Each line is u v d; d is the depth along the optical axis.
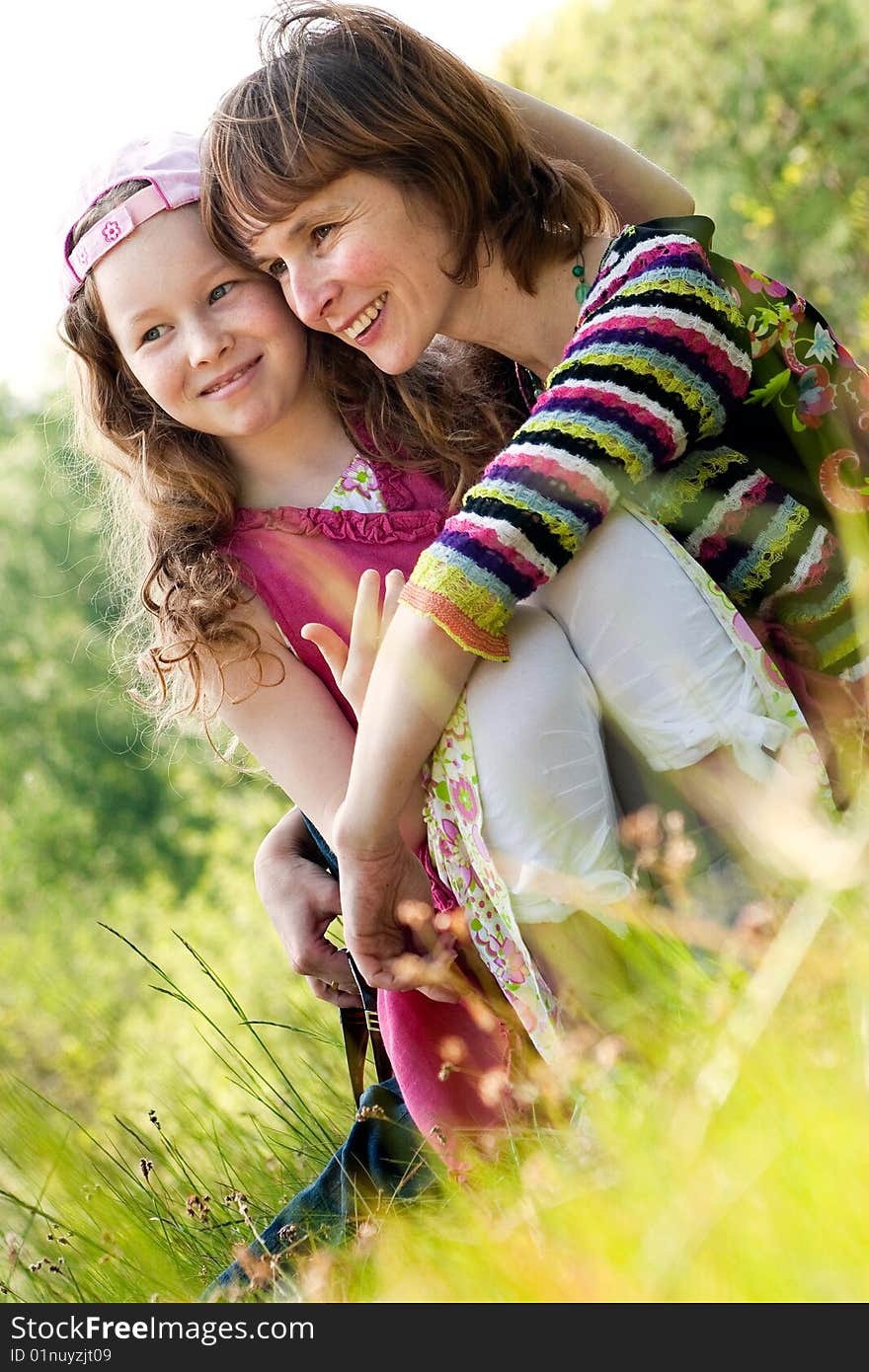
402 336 1.72
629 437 1.51
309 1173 1.97
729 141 6.11
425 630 1.47
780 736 1.42
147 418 1.94
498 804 1.44
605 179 2.01
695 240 1.63
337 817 1.55
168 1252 1.69
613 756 1.52
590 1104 1.24
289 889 1.85
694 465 1.61
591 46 6.95
